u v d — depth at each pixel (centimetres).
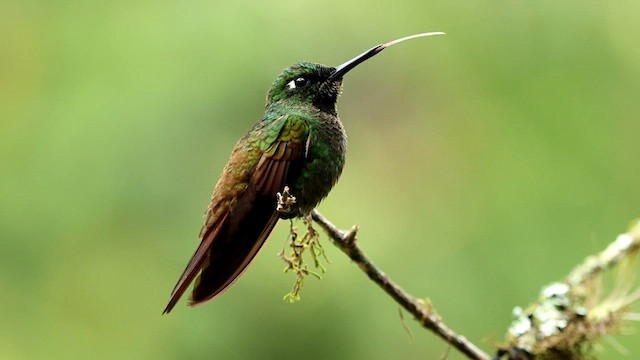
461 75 1216
